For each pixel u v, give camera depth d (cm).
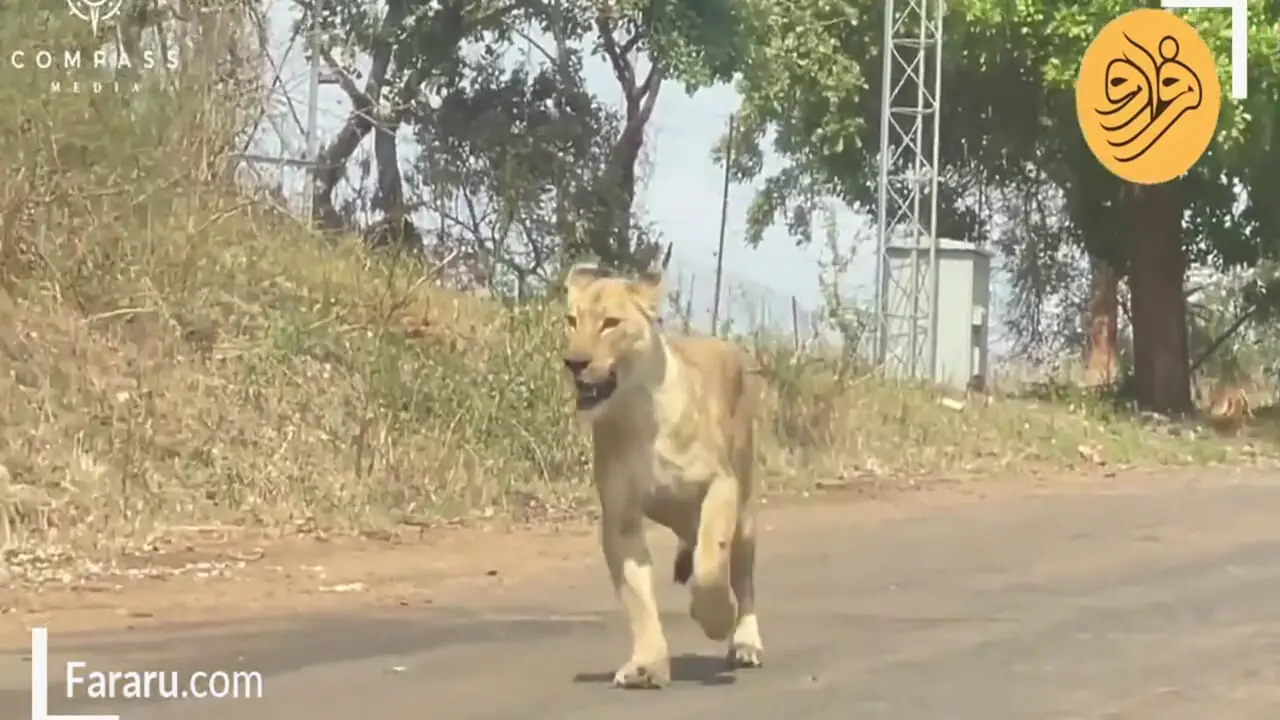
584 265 809
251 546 1324
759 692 797
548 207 2711
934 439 2239
